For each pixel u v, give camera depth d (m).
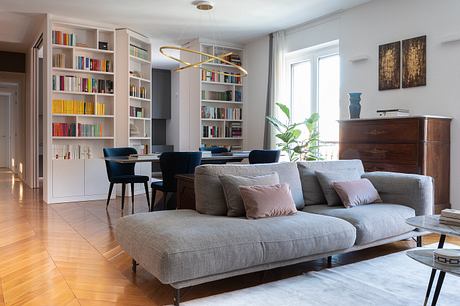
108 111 6.87
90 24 6.51
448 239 4.00
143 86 7.55
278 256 2.68
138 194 7.16
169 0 5.48
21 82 9.35
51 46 6.20
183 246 2.35
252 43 7.90
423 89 4.93
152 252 2.40
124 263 3.21
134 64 7.30
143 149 7.27
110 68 6.77
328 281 2.81
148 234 2.56
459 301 2.48
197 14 6.13
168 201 5.58
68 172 6.41
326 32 6.31
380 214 3.31
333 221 3.02
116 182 5.50
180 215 3.00
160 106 11.16
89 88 6.57
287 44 7.08
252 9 5.89
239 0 5.50
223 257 2.45
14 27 6.89
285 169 3.62
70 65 6.48
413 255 2.28
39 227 4.49
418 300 2.49
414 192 3.62
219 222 2.74
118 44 6.85
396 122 4.58
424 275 2.94
